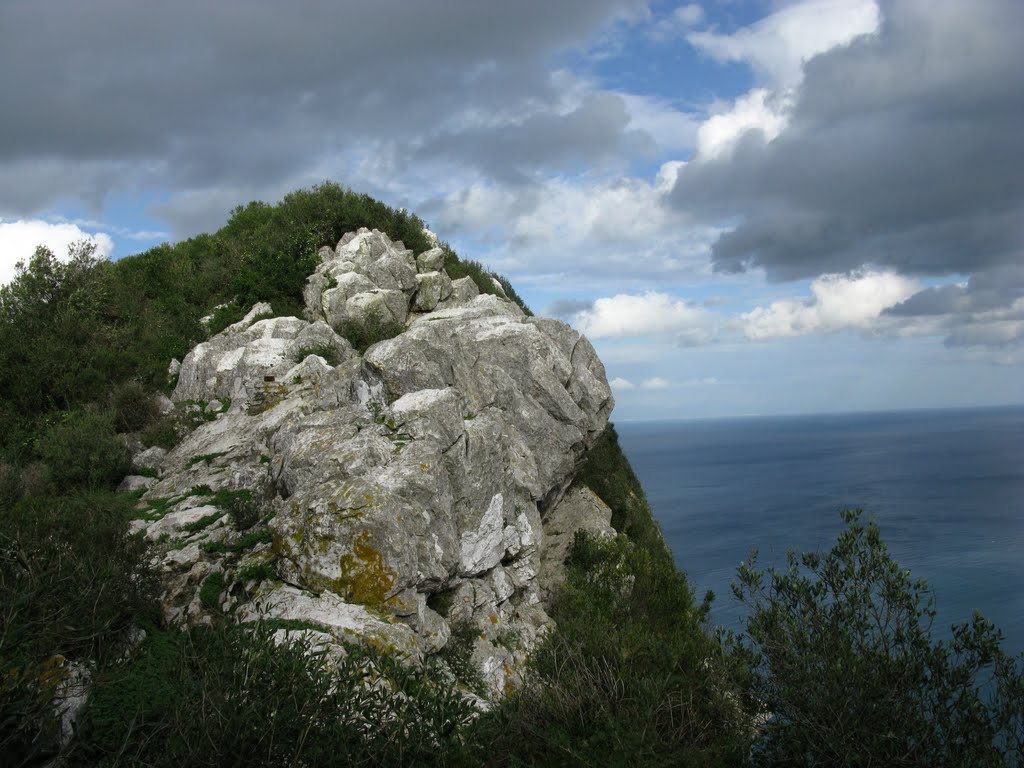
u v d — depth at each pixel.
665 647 9.28
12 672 6.82
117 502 15.21
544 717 8.16
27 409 20.91
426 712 7.02
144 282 30.53
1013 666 6.66
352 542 11.49
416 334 18.92
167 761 5.89
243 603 11.23
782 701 7.39
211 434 19.11
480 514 15.52
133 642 9.18
